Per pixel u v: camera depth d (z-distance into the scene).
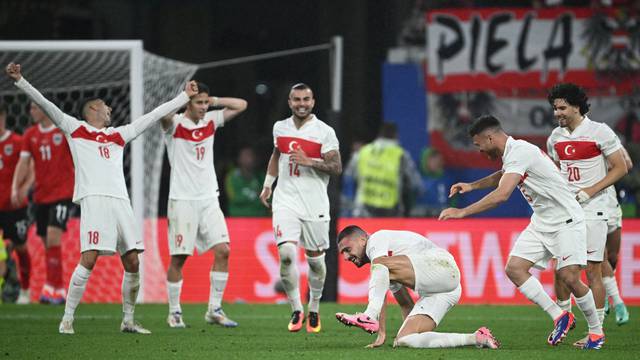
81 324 35.75
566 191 27.95
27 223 45.28
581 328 35.31
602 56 62.16
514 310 43.25
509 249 48.34
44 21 68.00
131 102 45.22
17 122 50.31
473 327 35.44
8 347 28.05
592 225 31.33
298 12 71.62
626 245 47.78
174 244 35.12
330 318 38.25
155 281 47.78
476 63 63.09
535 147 27.73
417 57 63.66
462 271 48.34
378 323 25.75
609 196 35.19
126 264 31.84
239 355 26.03
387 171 58.12
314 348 27.66
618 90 62.03
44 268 47.53
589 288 29.19
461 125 63.00
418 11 64.25
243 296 48.22
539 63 62.56
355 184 58.66
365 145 62.66
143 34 71.38
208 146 35.56
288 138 33.56
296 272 33.22
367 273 48.00
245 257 48.41
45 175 44.03
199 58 72.25
